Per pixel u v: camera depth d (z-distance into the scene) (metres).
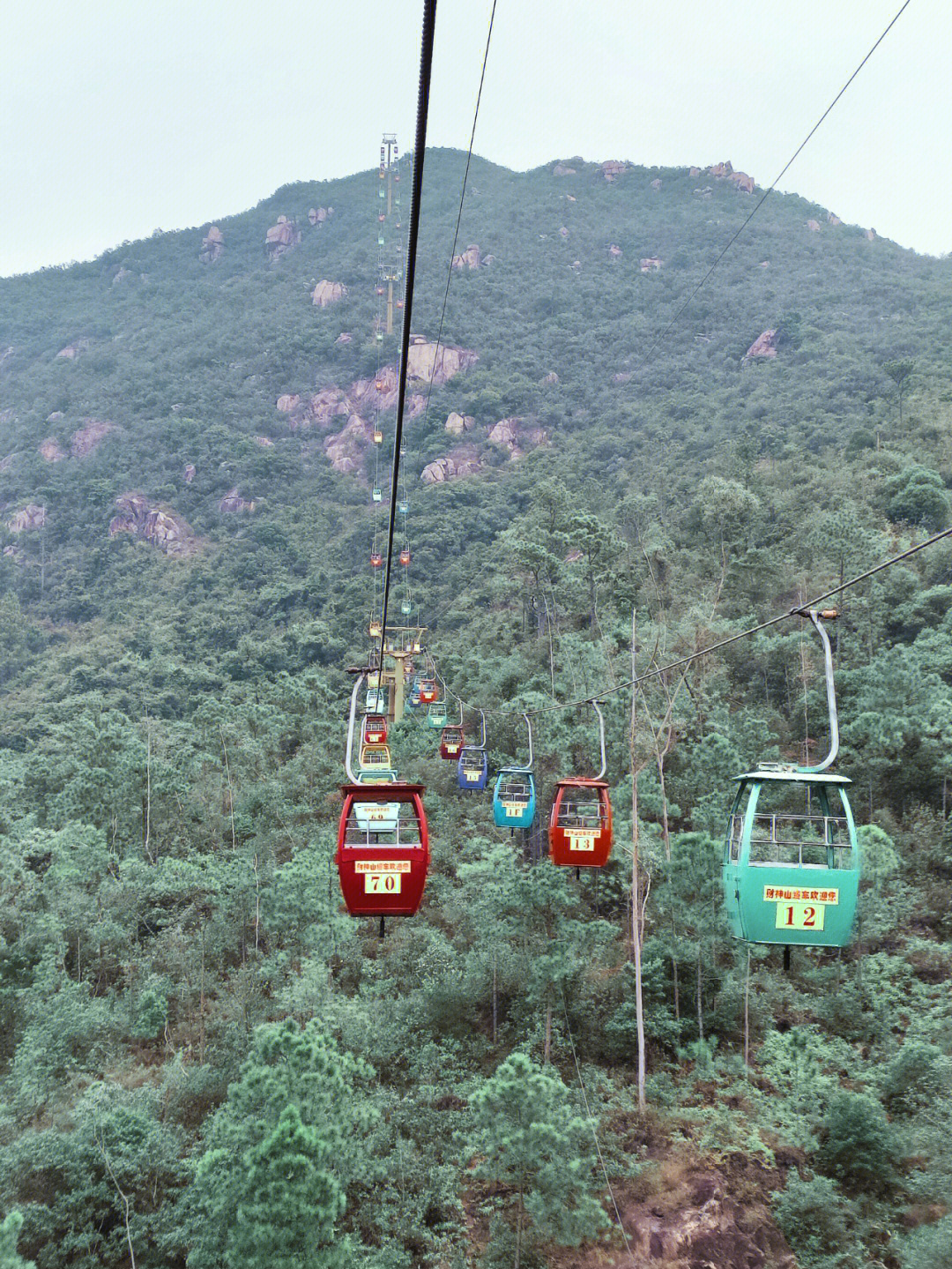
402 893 12.20
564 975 29.81
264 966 33.19
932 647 45.81
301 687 62.97
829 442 91.50
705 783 36.06
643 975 31.45
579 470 126.12
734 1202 24.48
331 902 33.97
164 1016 30.98
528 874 31.64
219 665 95.12
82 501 156.75
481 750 33.53
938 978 31.47
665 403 144.88
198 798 45.91
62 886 35.84
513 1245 23.89
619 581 60.75
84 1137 24.12
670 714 39.22
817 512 64.62
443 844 39.94
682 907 30.78
